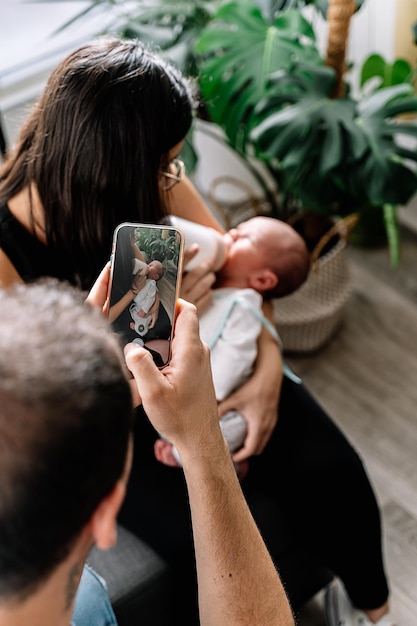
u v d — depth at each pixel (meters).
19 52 2.28
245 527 0.85
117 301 0.86
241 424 1.40
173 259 0.86
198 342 0.80
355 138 1.74
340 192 1.84
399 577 1.71
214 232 1.43
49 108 1.17
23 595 0.58
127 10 2.28
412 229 2.43
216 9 1.89
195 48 1.79
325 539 1.48
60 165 1.19
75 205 1.22
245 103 1.78
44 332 0.53
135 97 1.16
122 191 1.22
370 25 2.11
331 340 2.19
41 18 2.33
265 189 2.08
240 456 1.39
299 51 1.81
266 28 1.81
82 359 0.53
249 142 2.10
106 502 0.58
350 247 2.42
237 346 1.40
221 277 1.54
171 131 1.21
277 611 0.87
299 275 1.55
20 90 2.24
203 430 0.80
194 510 0.84
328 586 1.63
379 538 1.50
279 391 1.46
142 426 1.44
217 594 0.86
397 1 2.00
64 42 2.31
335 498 1.44
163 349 0.86
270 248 1.52
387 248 2.40
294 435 1.47
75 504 0.55
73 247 1.27
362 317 2.24
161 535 1.33
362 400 2.04
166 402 0.76
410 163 2.32
